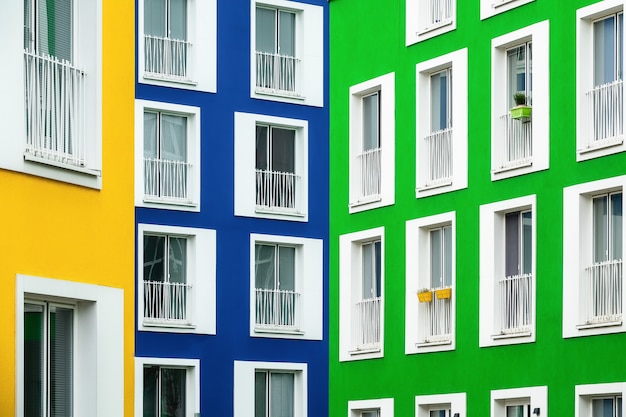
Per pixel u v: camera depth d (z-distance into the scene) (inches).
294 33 1945.1
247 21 1900.8
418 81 1535.4
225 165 1861.5
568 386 1311.5
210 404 1807.3
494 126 1429.6
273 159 1915.6
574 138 1333.7
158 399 1780.3
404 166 1545.3
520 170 1392.7
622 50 1306.6
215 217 1844.2
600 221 1317.7
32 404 638.5
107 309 674.8
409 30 1552.7
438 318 1494.8
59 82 670.5
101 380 666.2
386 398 1535.4
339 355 1606.8
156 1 1851.6
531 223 1387.8
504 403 1397.6
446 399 1454.2
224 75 1876.2
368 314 1585.9
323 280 1920.5
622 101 1295.5
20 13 634.8
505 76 1437.0
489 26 1445.6
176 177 1829.5
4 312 612.7
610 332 1272.1
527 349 1363.2
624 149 1280.8
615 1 1296.8
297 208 1918.1
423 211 1514.5
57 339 655.1
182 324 1798.7
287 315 1892.2
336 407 1604.3
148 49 1831.9
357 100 1632.6
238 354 1836.9
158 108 1818.4
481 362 1416.1
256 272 1883.6
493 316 1405.0
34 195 637.9
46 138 660.7
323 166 1940.2
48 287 636.1
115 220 687.1
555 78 1360.7
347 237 1614.2
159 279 1806.1
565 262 1330.0
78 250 660.7
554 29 1366.9
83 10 689.0
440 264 1505.9
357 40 1626.5
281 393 1879.9
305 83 1941.4
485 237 1424.7
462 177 1465.3
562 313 1327.5
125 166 698.2
